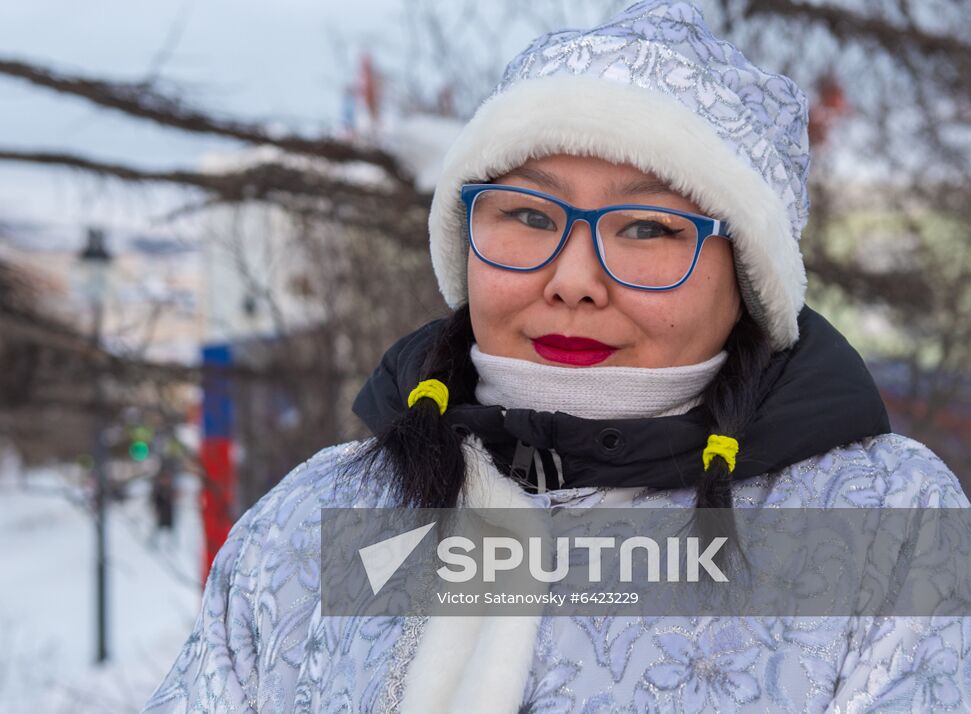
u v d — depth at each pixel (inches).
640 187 44.9
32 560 530.3
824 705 39.0
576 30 50.8
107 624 322.7
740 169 44.5
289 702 47.9
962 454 189.6
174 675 51.2
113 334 159.9
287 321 165.6
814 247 178.9
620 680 41.1
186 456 145.7
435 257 53.6
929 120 175.5
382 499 49.7
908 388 194.5
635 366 45.8
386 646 45.3
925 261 186.1
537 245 46.3
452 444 47.2
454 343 52.2
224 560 53.2
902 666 38.4
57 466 185.3
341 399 165.0
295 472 55.9
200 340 166.7
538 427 45.2
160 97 142.5
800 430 44.0
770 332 47.7
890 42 164.4
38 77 137.4
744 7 158.6
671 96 45.4
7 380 163.8
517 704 41.2
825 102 171.9
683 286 44.9
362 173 157.8
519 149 45.8
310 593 49.6
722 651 40.8
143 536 163.0
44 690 250.8
